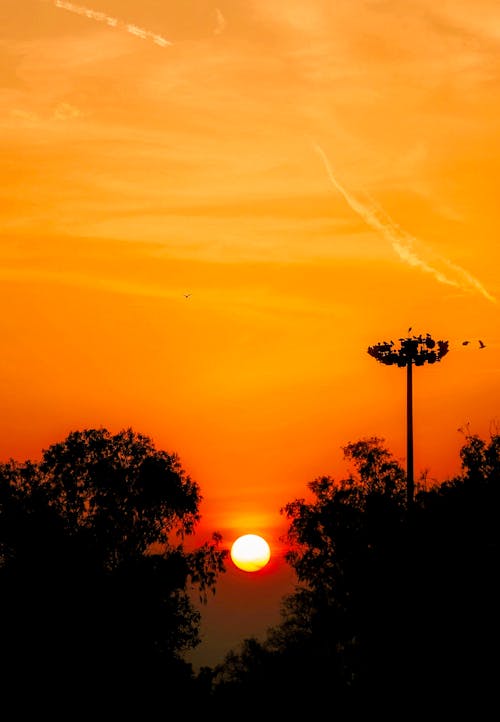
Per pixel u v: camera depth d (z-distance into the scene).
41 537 113.75
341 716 102.94
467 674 92.62
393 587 100.12
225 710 110.06
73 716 104.06
